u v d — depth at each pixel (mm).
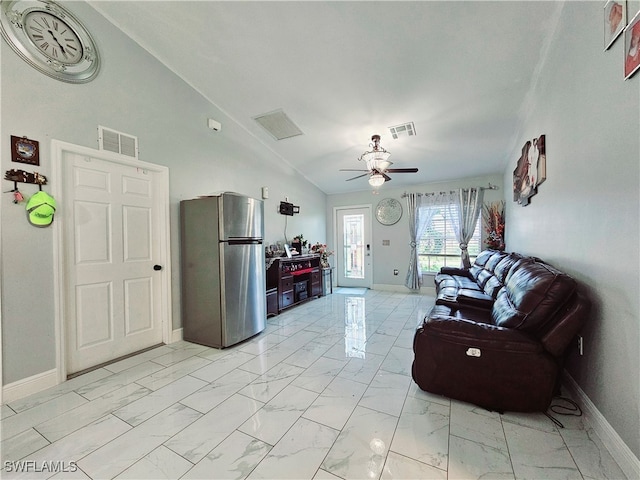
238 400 1913
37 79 2055
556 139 2184
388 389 2035
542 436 1511
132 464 1372
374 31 2309
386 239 6129
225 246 2867
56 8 2158
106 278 2557
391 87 2943
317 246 5684
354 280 6520
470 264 5141
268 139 4402
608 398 1424
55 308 2139
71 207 2309
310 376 2250
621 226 1328
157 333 2986
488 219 5086
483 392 1751
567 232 1993
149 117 2840
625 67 1270
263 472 1309
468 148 4152
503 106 3104
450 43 2340
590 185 1637
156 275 2979
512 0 1942
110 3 2369
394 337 3156
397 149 4289
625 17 1264
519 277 2113
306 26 2330
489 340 1719
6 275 1910
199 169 3406
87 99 2348
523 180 3248
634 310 1231
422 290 5727
